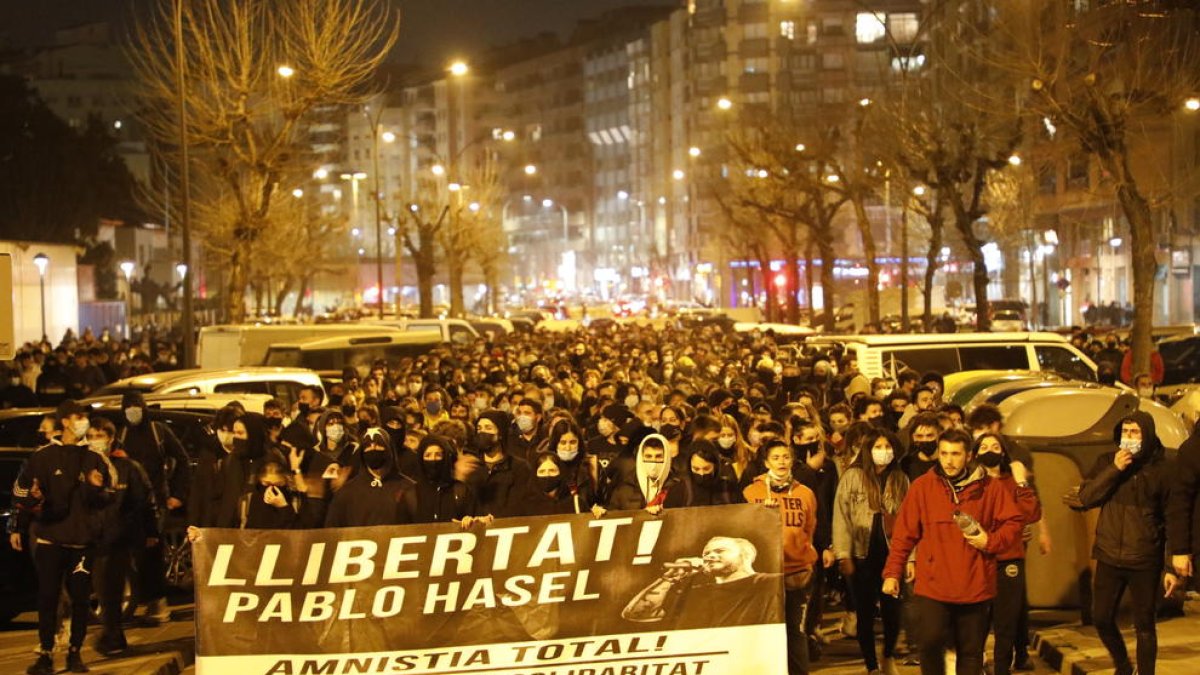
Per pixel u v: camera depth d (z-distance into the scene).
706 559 9.15
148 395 16.89
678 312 75.25
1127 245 51.38
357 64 33.31
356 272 109.94
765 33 123.88
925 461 10.53
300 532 9.01
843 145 60.38
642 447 10.03
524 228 192.00
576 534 9.12
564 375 21.80
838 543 10.53
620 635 9.13
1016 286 67.75
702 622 9.15
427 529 9.06
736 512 9.17
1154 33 30.47
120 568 11.80
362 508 9.84
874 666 10.60
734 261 107.44
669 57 152.50
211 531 8.97
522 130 197.00
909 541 8.80
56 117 78.81
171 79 32.91
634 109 166.25
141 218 93.94
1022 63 25.25
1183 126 37.78
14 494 11.10
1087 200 51.12
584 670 9.12
